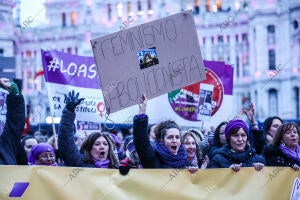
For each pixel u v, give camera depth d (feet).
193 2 196.13
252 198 21.99
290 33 173.06
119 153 31.55
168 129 22.52
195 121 32.40
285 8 173.37
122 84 22.65
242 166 22.77
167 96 32.01
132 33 22.79
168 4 193.67
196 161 26.17
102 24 198.18
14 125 21.93
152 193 21.34
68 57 29.19
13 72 33.12
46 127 61.67
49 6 211.82
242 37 190.49
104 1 198.70
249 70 187.83
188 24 23.21
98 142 23.00
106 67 22.59
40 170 20.76
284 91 171.94
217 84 33.01
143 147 21.86
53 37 203.31
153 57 22.94
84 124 29.81
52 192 20.75
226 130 23.29
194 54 23.22
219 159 22.94
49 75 28.66
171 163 22.30
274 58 178.29
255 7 180.24
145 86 22.85
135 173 21.39
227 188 21.93
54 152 24.84
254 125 26.17
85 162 22.97
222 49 191.42
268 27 178.60
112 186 21.21
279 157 23.98
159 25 23.00
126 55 22.72
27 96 191.31
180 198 21.58
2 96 25.67
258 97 176.45
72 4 204.95
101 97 30.01
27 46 203.51
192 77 23.25
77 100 22.81
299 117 169.78
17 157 22.40
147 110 31.91
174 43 23.11
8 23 193.88
